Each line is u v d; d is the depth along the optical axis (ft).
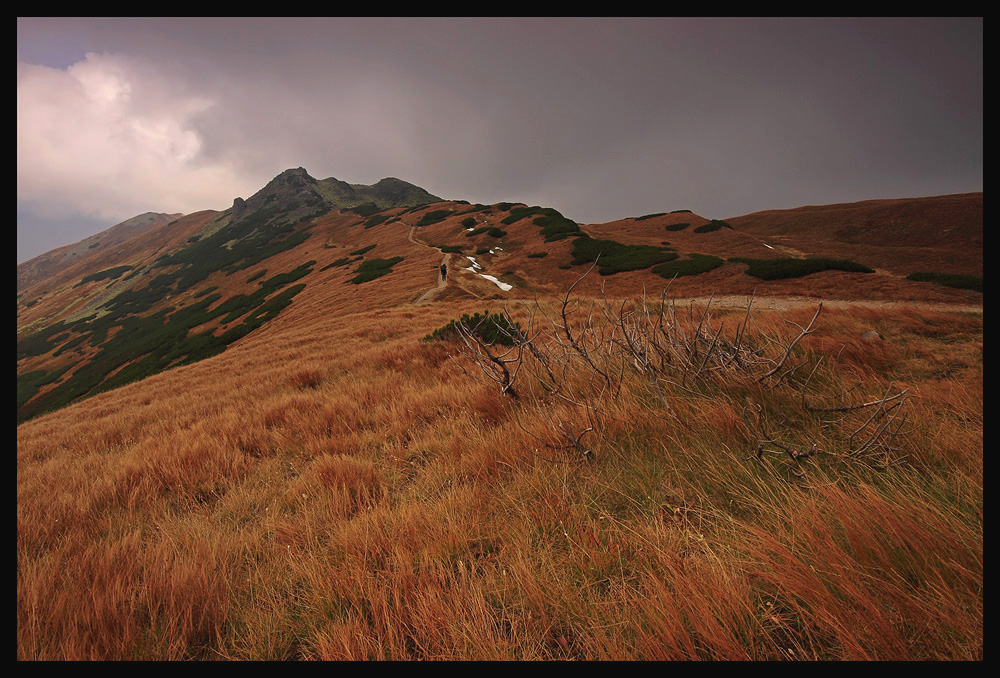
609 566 5.38
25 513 9.77
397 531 6.79
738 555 5.14
